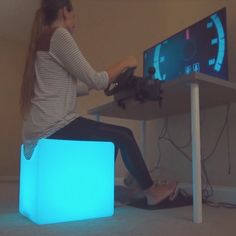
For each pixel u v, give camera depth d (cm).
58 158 135
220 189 196
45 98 136
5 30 468
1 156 454
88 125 143
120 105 184
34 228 124
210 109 209
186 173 225
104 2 318
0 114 462
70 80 141
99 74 142
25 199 148
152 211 160
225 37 176
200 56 190
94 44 324
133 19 283
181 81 142
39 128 135
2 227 126
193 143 139
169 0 251
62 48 135
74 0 353
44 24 145
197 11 229
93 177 144
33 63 141
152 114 226
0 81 470
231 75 199
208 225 130
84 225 129
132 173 162
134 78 159
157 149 247
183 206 175
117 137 151
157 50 226
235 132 194
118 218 143
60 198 135
